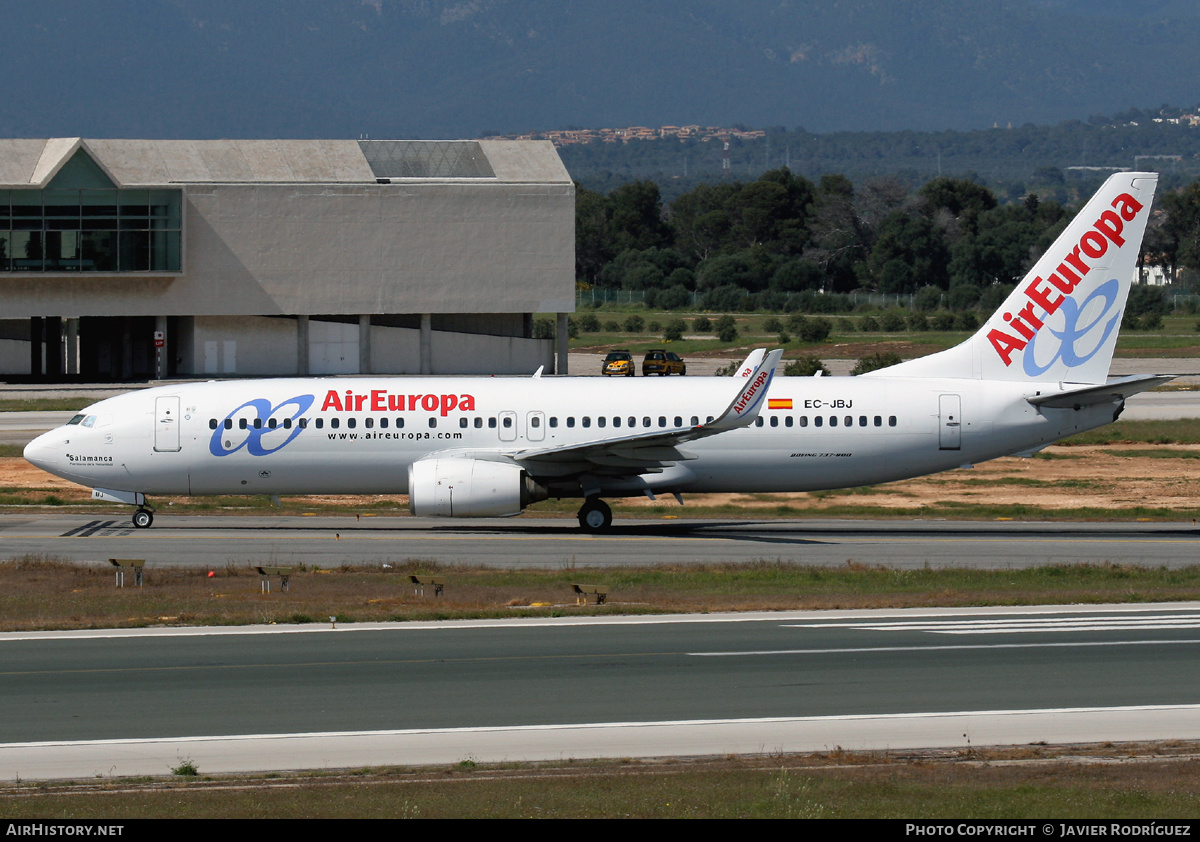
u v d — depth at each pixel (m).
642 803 70.81
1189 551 172.12
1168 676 101.69
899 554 169.50
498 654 108.25
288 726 87.19
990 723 88.62
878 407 189.62
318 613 124.25
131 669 102.69
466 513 180.62
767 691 96.44
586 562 160.50
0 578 143.50
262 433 185.62
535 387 191.12
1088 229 189.88
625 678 100.19
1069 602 132.12
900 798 71.69
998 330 192.62
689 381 194.12
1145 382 184.88
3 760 79.75
